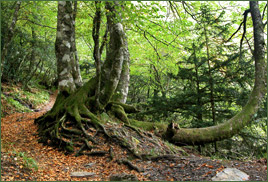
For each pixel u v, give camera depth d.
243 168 5.34
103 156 7.04
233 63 12.13
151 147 8.02
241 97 11.43
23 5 16.22
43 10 17.23
